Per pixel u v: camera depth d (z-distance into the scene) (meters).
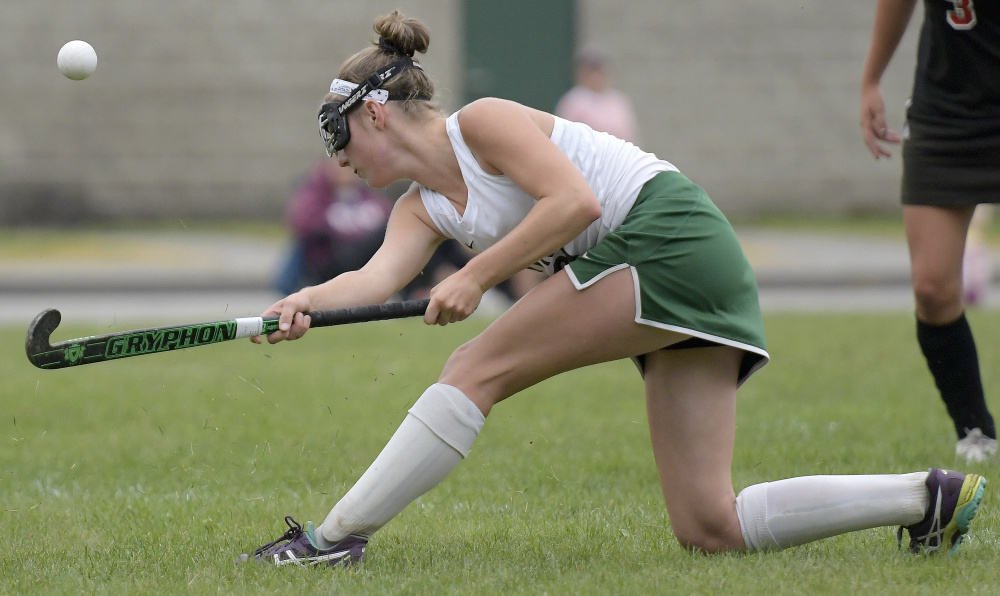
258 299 45.59
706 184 69.56
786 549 12.53
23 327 36.72
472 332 34.22
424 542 13.69
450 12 67.25
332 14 67.31
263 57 67.44
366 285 12.33
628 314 11.54
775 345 30.20
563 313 11.60
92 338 10.91
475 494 16.44
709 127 69.19
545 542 13.58
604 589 11.23
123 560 13.01
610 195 11.91
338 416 21.73
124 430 20.89
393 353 29.64
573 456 18.59
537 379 11.91
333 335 33.78
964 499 11.77
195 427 20.91
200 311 41.28
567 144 11.92
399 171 12.17
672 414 12.23
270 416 21.72
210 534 14.30
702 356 12.09
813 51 68.75
